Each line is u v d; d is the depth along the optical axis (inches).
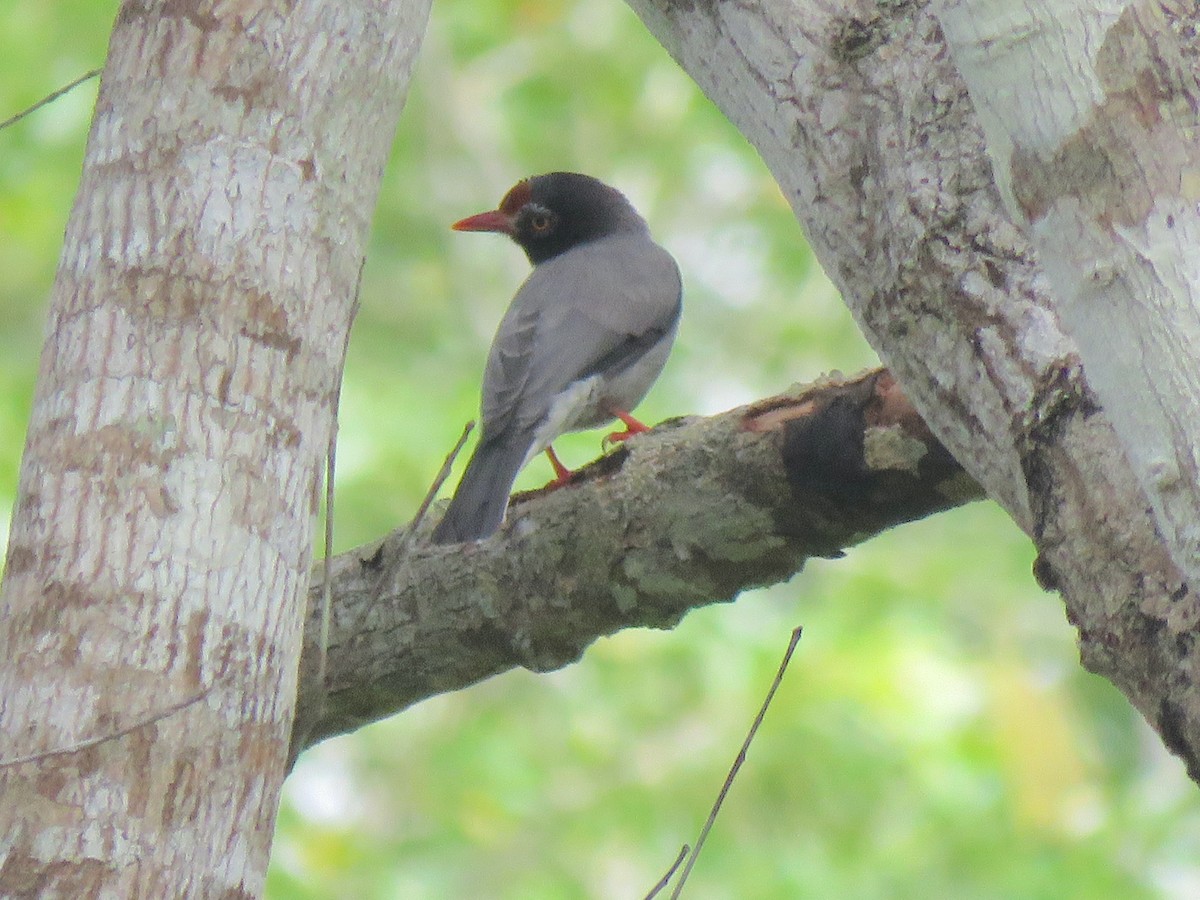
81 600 202.1
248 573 210.8
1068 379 217.6
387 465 685.3
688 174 844.0
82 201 227.6
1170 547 159.6
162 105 228.4
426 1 253.1
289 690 215.9
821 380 320.5
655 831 629.0
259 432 216.8
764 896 602.9
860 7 266.7
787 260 812.0
